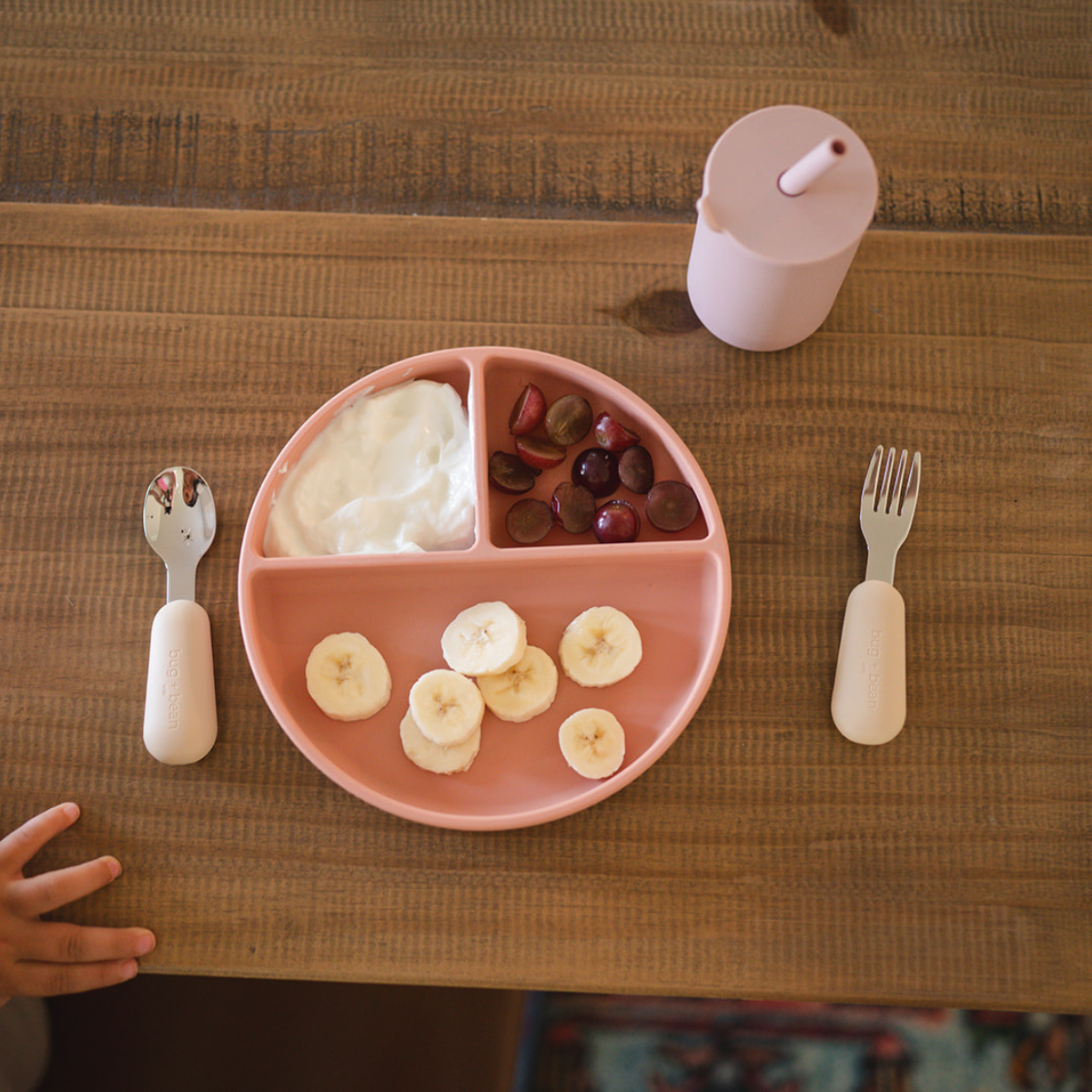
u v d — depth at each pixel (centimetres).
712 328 108
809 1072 168
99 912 97
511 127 115
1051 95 117
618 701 101
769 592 104
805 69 117
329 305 110
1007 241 112
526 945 96
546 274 111
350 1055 119
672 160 115
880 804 100
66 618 103
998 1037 168
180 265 110
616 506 101
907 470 106
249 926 97
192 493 105
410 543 100
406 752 99
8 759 100
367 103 116
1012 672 103
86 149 115
